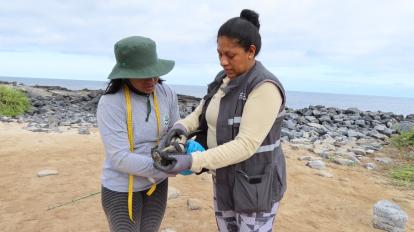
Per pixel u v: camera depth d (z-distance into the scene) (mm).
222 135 2377
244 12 2369
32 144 8047
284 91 2303
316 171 6543
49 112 14102
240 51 2236
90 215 4570
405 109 180000
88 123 11477
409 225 4582
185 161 2195
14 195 5137
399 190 5844
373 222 4562
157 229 2820
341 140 9500
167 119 2760
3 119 11625
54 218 4473
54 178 5824
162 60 2602
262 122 2234
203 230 4305
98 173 6121
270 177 2391
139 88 2545
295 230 4379
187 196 5262
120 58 2439
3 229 4184
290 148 8281
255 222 2449
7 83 22172
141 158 2488
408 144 8859
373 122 12328
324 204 5156
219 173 2445
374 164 7312
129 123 2537
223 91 2371
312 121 12484
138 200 2701
